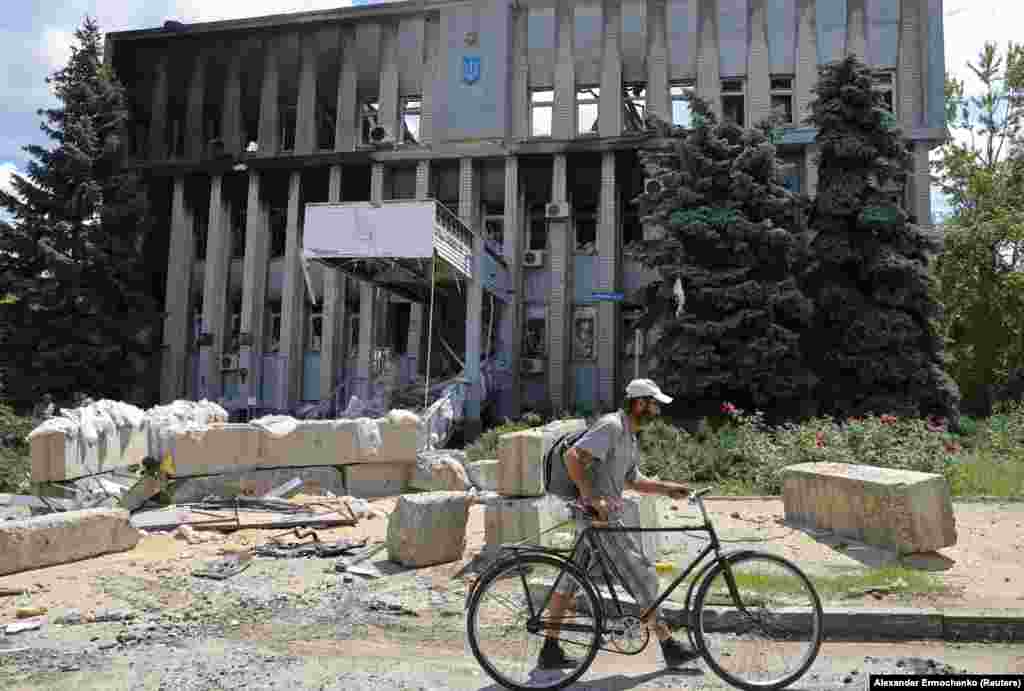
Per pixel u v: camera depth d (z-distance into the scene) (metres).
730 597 4.35
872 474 7.80
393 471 12.05
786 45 24.70
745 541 7.69
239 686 4.32
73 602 6.12
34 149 24.39
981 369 25.86
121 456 11.73
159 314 25.66
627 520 5.00
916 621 5.05
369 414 21.03
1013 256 26.17
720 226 18.31
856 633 5.07
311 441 11.64
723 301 17.84
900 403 17.56
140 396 26.09
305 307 27.70
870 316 18.08
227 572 6.95
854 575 6.29
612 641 4.43
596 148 24.95
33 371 23.19
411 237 17.50
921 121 23.38
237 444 11.20
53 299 23.38
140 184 27.67
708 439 14.03
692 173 19.25
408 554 7.11
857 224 18.72
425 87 26.81
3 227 23.47
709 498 10.68
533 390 25.39
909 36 23.86
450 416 18.50
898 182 19.67
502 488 7.40
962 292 26.20
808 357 18.92
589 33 26.08
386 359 25.05
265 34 28.83
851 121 19.33
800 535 8.00
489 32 26.47
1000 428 15.35
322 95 28.22
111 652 4.95
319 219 17.97
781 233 17.83
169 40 29.77
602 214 25.14
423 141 26.53
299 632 5.38
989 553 7.07
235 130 28.69
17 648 5.03
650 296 19.67
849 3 24.33
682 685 4.25
